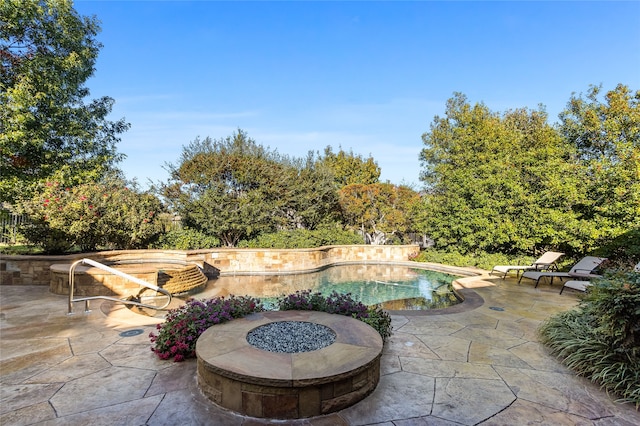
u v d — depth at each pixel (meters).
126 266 10.00
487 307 6.61
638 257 9.69
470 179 13.16
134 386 3.22
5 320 5.39
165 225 12.85
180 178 14.73
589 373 3.57
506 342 4.63
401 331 5.07
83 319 5.46
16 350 4.13
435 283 11.80
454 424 2.69
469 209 12.95
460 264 13.32
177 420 2.67
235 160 15.06
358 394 3.00
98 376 3.43
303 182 17.25
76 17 13.07
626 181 9.53
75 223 9.22
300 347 3.45
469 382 3.43
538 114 18.83
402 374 3.60
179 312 4.42
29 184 11.51
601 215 10.28
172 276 9.16
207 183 14.64
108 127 15.09
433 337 4.82
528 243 11.43
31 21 11.67
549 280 9.75
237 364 2.93
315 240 15.95
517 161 12.55
